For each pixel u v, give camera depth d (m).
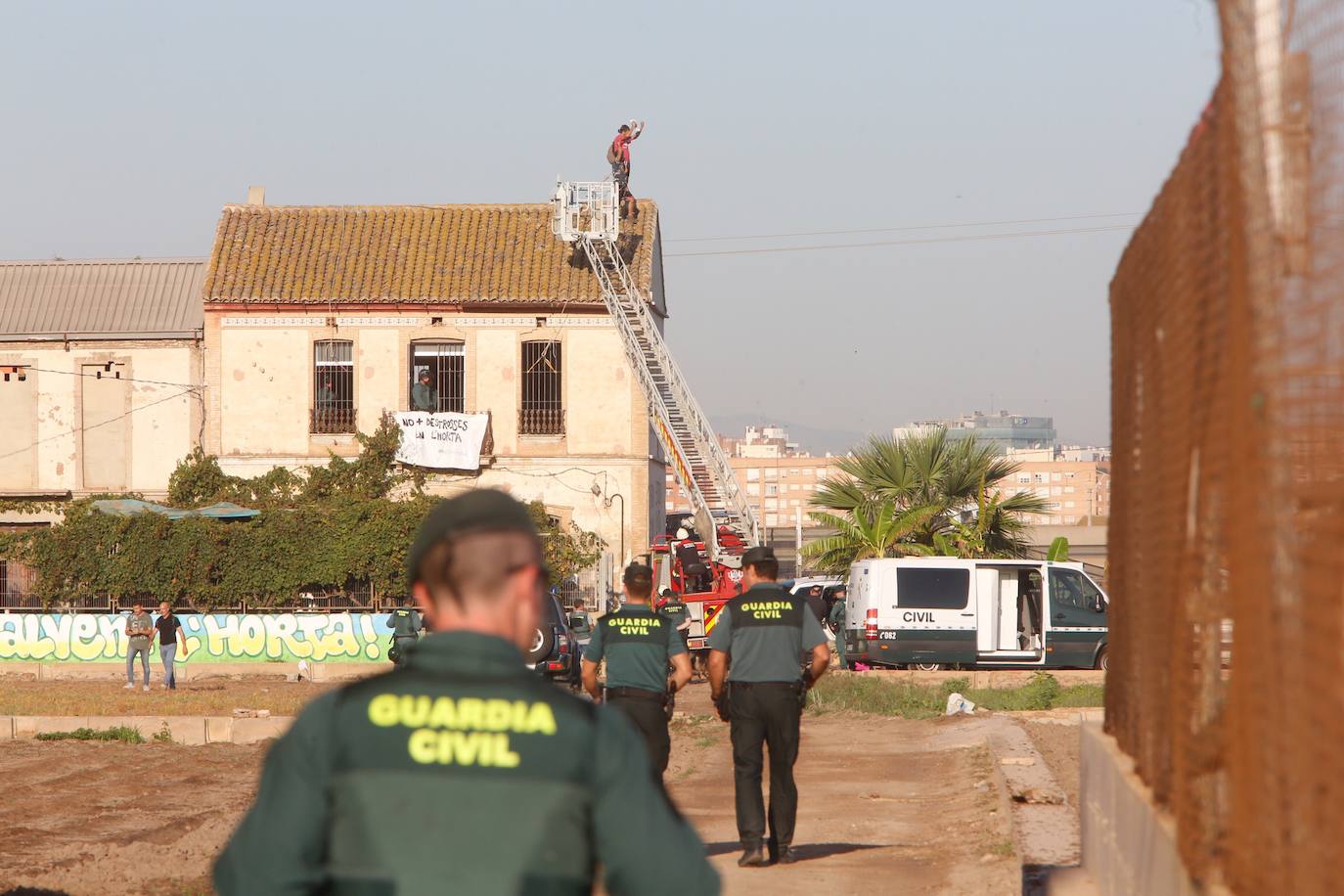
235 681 140.75
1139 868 25.78
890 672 113.50
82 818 54.41
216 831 49.78
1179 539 22.34
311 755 11.60
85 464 167.88
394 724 11.55
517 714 11.59
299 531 147.62
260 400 164.75
